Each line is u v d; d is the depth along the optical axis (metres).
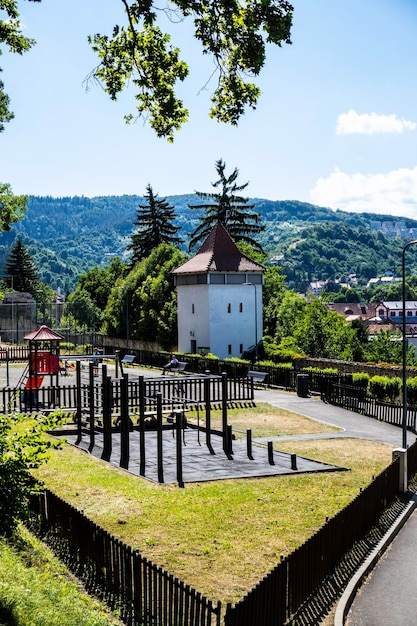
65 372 47.28
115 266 121.00
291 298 84.88
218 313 67.00
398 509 19.56
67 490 18.53
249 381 39.91
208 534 15.67
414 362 66.50
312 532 16.00
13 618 9.27
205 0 11.89
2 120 35.50
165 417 31.36
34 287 126.94
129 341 82.88
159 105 14.32
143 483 19.72
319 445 26.86
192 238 88.81
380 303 171.38
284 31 11.84
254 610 9.84
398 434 29.92
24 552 12.70
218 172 87.00
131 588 11.11
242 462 23.11
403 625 11.99
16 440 12.59
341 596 13.01
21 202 42.22
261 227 87.44
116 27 13.91
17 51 21.59
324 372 41.41
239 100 13.56
